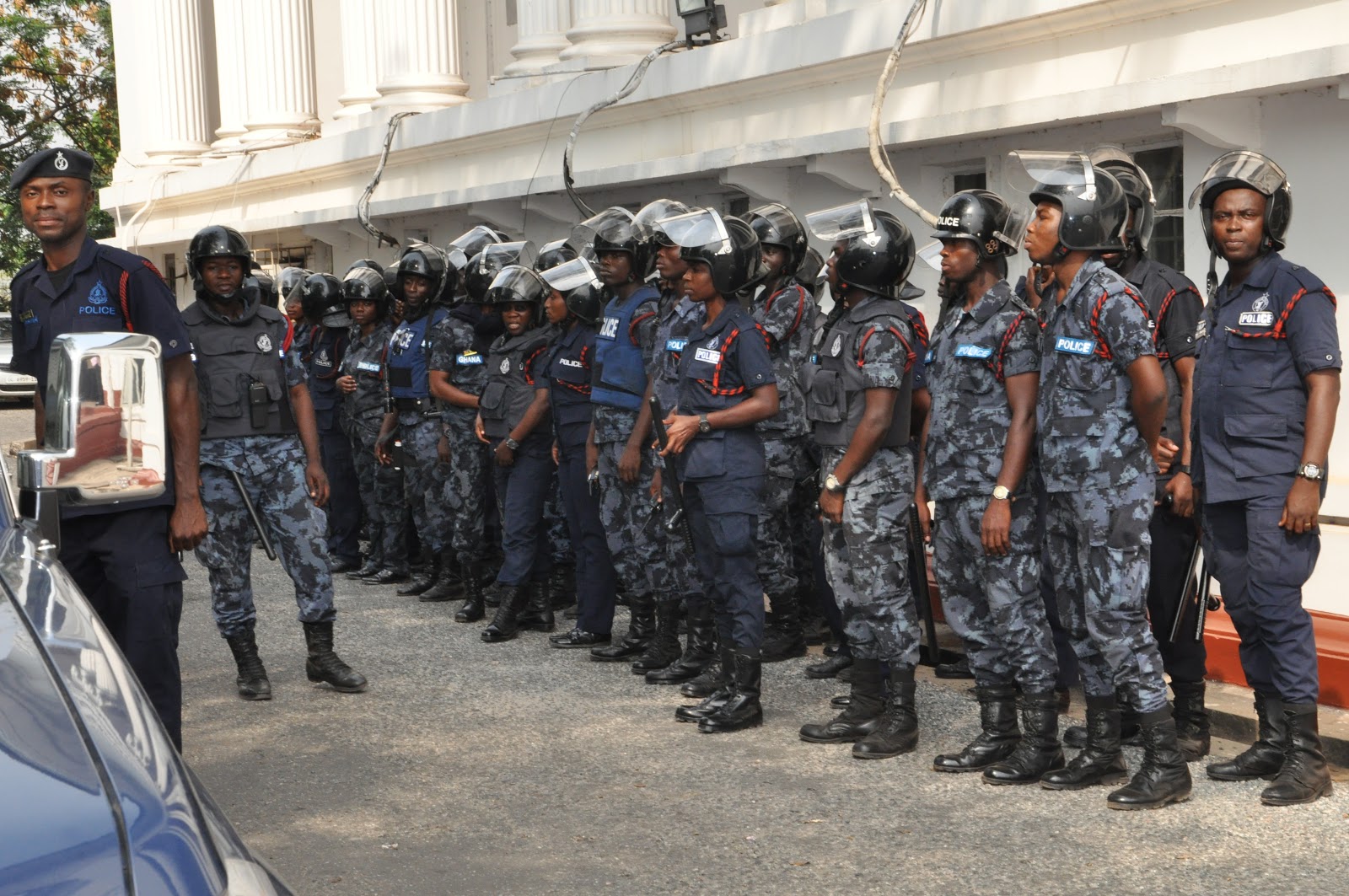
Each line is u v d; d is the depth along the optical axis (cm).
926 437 491
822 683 614
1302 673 440
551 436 711
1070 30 751
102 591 419
